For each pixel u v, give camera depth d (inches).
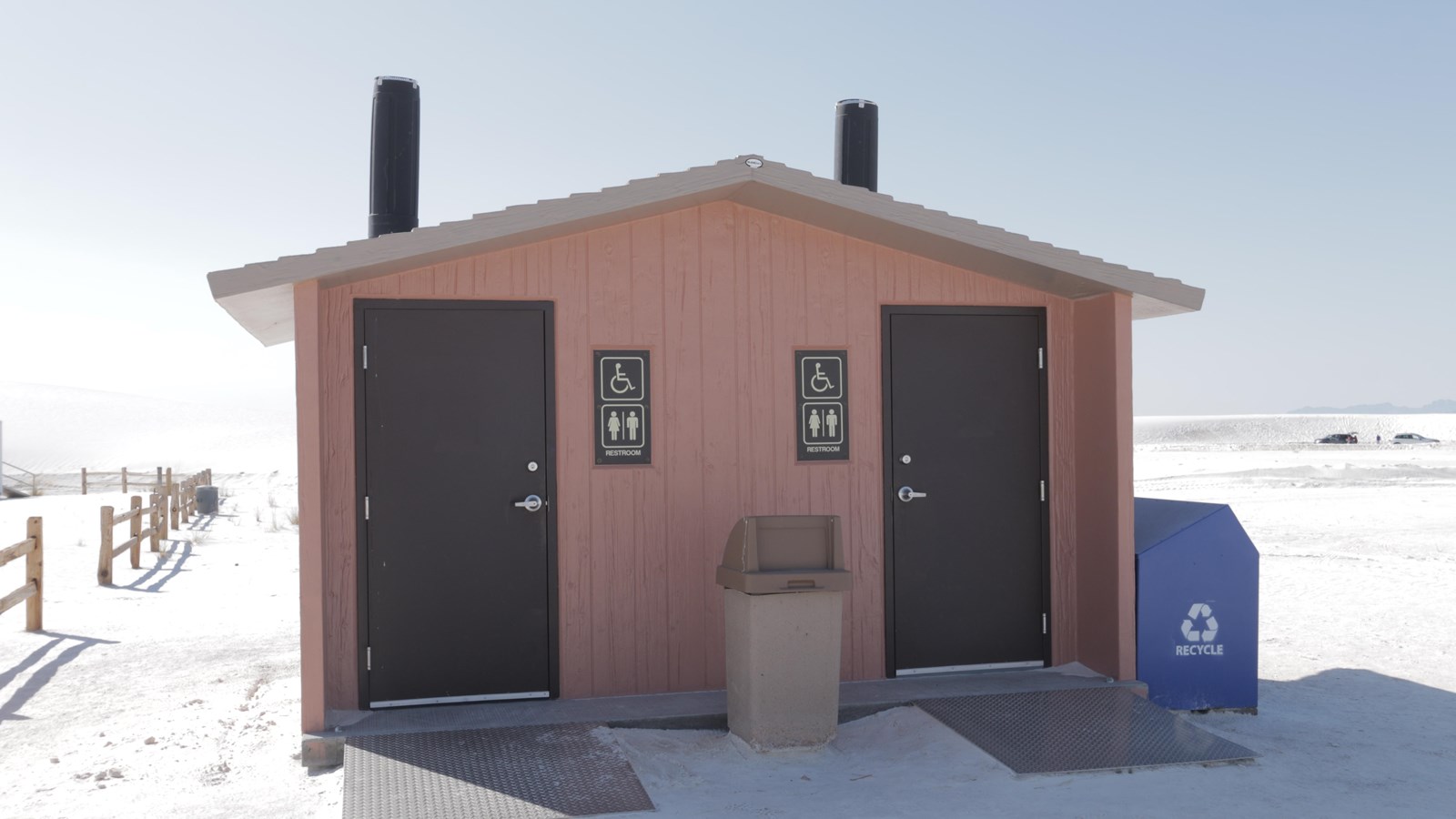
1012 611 289.1
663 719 246.2
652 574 269.4
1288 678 316.5
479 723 239.9
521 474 262.2
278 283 218.8
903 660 282.7
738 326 276.4
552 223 233.8
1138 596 272.4
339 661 252.2
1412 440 3196.4
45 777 225.8
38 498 1180.5
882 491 283.0
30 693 306.8
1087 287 273.1
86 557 641.0
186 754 239.8
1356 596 466.9
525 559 262.4
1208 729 256.4
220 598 490.3
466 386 260.1
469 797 192.5
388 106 326.3
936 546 285.6
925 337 287.0
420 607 256.1
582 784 200.2
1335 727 259.0
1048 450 292.0
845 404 281.7
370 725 238.2
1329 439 3223.4
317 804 203.5
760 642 231.1
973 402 289.0
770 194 257.0
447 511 258.1
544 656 262.8
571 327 266.5
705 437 273.4
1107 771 212.2
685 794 203.3
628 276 270.4
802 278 280.4
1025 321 293.0
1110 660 275.1
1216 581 274.1
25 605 467.2
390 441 255.6
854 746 237.6
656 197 238.4
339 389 253.4
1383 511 850.1
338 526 252.5
